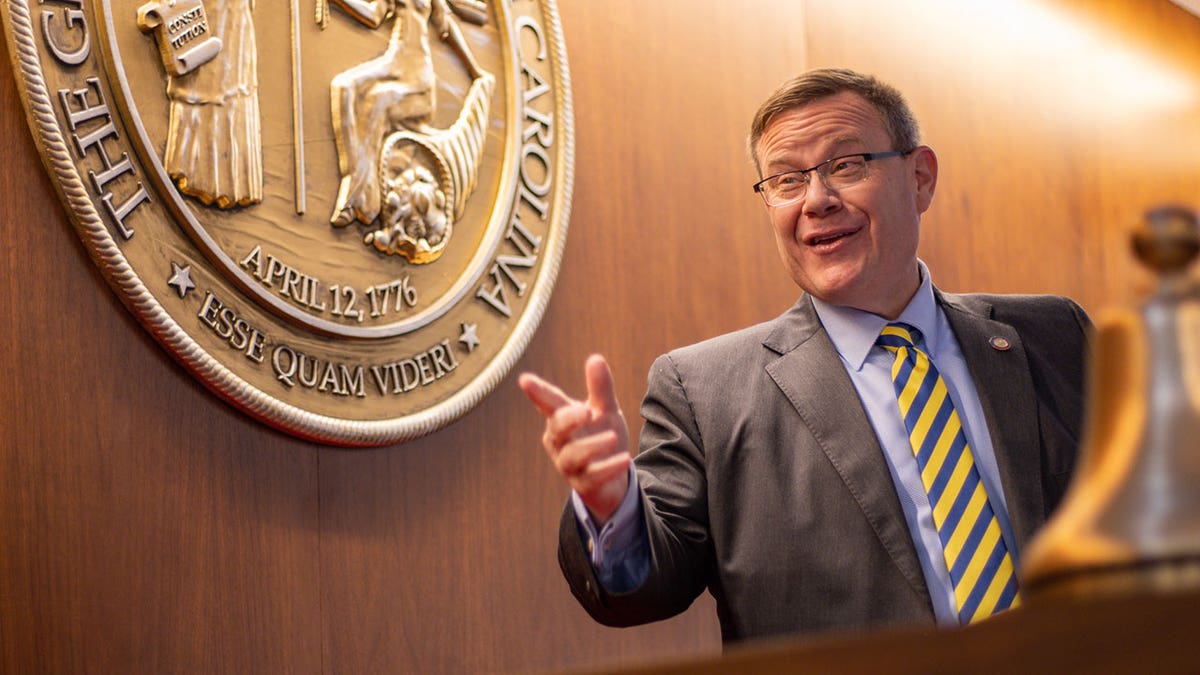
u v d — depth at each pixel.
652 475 3.13
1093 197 7.43
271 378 3.56
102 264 3.17
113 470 3.19
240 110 3.56
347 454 3.79
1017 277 6.84
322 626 3.64
